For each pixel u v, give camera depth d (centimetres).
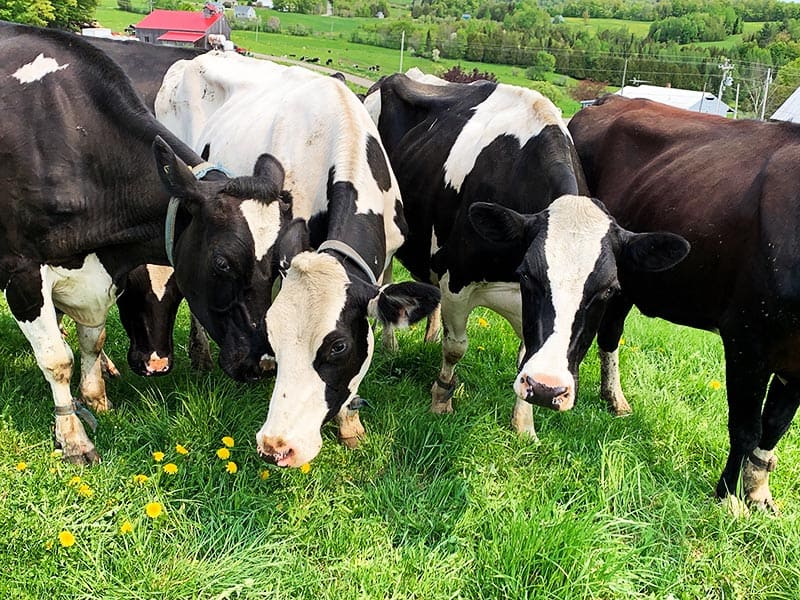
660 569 382
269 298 393
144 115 436
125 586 333
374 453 456
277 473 417
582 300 376
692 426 523
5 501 367
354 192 419
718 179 461
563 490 442
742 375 435
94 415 475
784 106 3194
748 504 455
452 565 370
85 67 442
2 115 419
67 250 434
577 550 362
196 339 550
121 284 473
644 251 392
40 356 430
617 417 537
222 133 516
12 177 418
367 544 381
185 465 414
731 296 437
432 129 580
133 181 434
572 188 436
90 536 355
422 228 561
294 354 343
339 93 470
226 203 384
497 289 487
